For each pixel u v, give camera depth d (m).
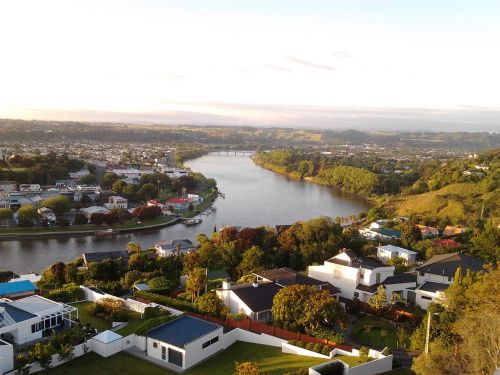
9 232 164.12
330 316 64.44
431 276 90.94
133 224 183.88
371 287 85.31
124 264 113.44
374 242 129.88
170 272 108.38
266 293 76.88
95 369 54.91
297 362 57.19
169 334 59.59
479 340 47.62
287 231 123.56
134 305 74.44
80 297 80.19
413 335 65.12
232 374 54.81
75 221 176.50
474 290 62.69
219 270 108.06
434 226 167.50
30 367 52.88
